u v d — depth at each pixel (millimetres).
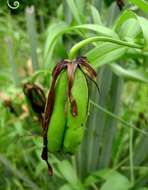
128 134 524
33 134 470
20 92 500
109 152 488
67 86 249
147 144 470
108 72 445
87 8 469
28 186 485
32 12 479
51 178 486
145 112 547
